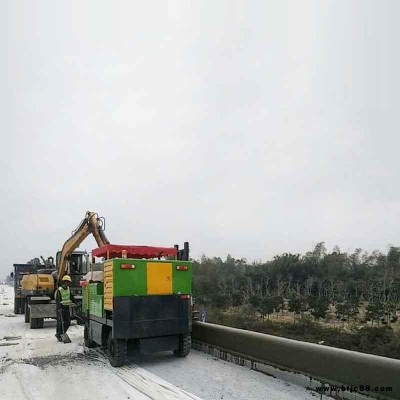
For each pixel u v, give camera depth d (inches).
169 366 275.6
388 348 927.0
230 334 285.6
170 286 296.8
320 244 2564.0
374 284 1727.4
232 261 2632.9
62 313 416.8
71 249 577.6
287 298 1881.2
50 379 249.6
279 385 219.8
